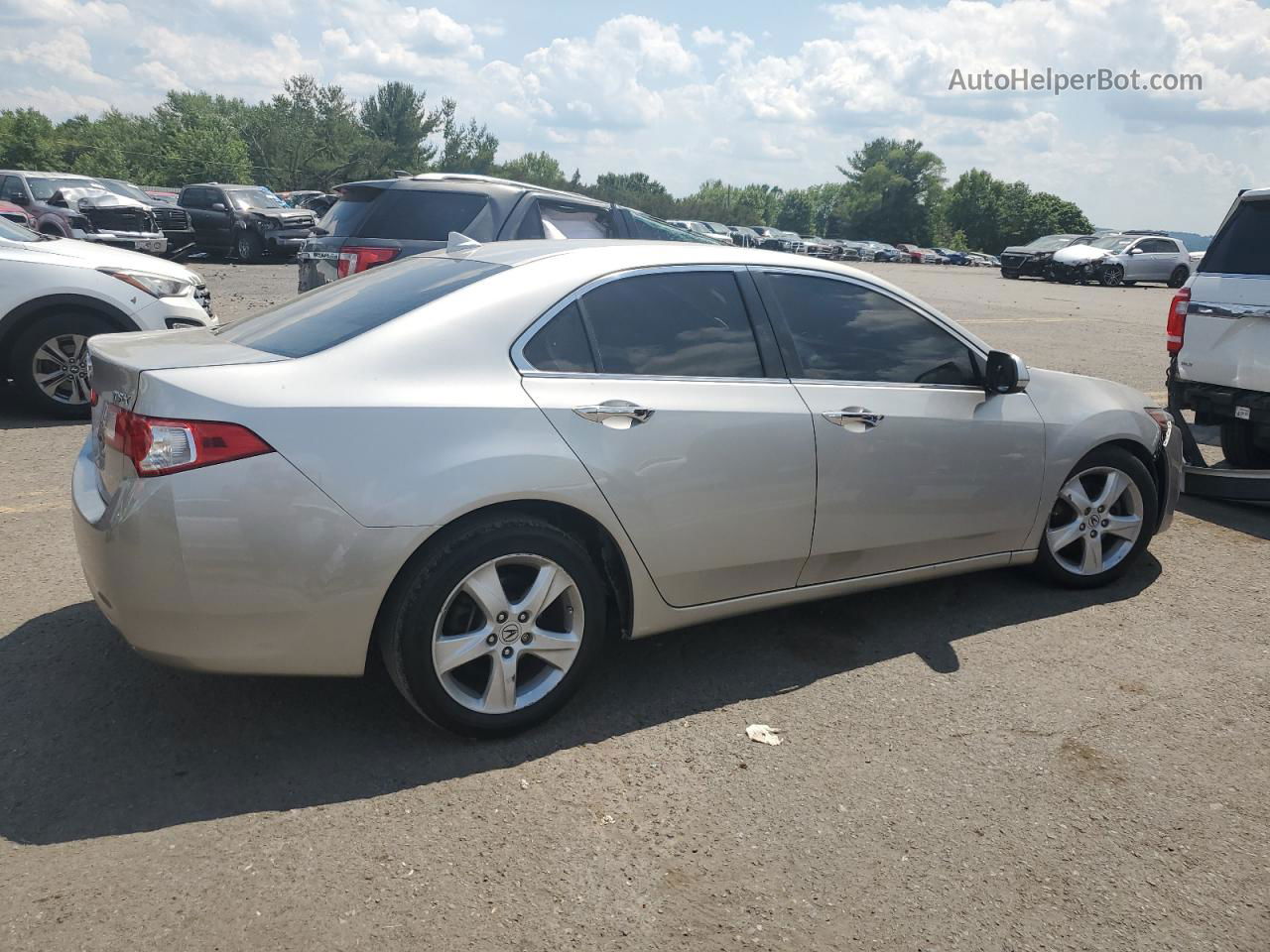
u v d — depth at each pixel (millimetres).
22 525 5090
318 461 2818
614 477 3203
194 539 2742
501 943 2311
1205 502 6379
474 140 85812
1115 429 4473
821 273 3891
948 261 75312
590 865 2604
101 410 3164
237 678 3537
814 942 2359
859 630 4152
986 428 4070
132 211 20500
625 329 3406
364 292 3559
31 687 3432
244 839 2654
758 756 3162
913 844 2738
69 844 2607
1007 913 2480
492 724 3141
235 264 24141
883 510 3828
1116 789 3035
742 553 3537
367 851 2619
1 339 7207
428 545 2961
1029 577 4770
